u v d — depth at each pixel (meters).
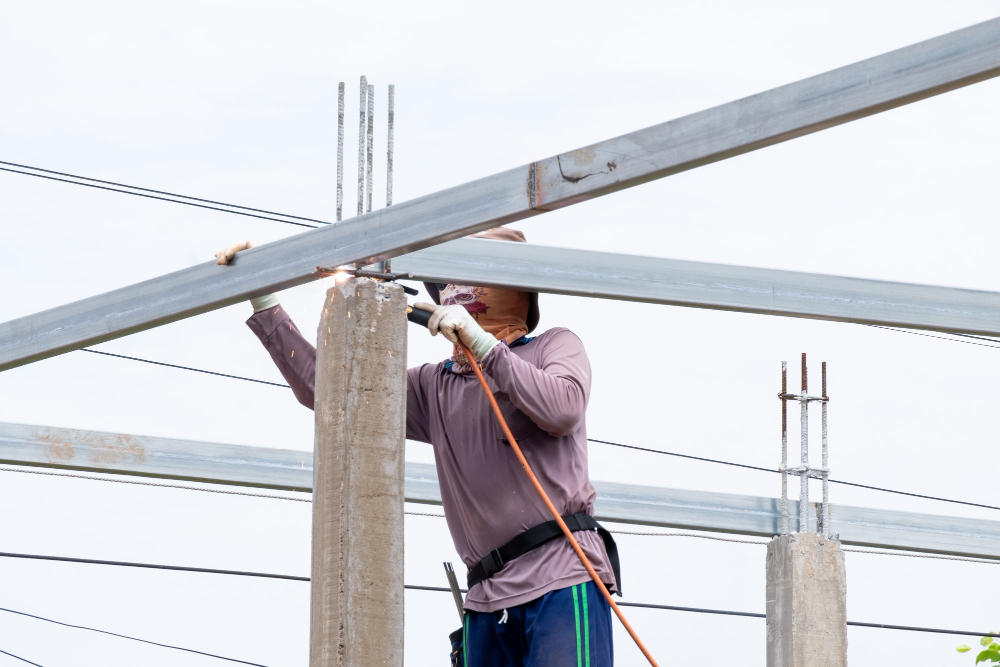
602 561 9.83
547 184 8.78
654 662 9.32
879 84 7.93
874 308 10.69
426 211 9.10
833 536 15.62
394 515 8.84
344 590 8.63
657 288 10.38
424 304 9.52
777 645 15.33
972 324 10.85
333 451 8.87
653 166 8.48
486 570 9.83
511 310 10.43
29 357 10.92
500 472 9.84
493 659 9.92
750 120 8.24
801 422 15.73
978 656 12.30
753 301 10.53
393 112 9.52
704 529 15.45
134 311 10.42
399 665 8.67
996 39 7.65
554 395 9.54
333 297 9.08
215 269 10.04
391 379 9.00
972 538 16.19
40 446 13.48
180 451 13.80
